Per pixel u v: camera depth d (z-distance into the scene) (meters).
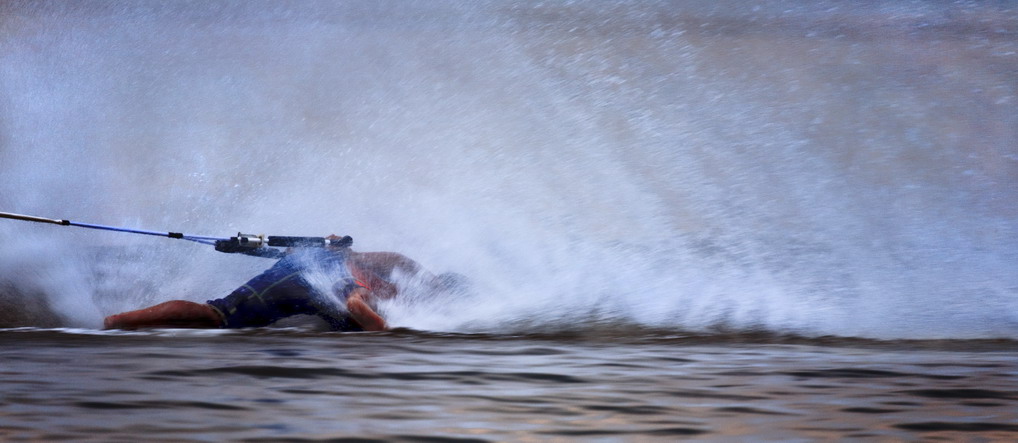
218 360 12.37
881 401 10.18
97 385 10.69
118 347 13.44
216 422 9.05
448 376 11.45
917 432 8.92
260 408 9.65
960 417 9.48
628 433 8.87
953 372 11.88
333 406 9.78
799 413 9.65
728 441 8.63
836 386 10.98
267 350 13.28
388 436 8.65
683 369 12.04
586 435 8.80
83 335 14.80
